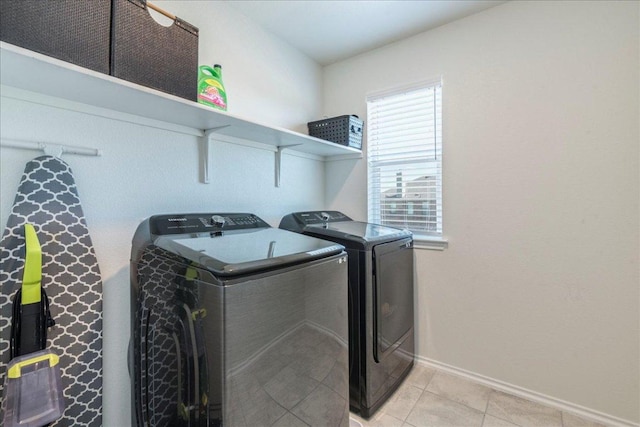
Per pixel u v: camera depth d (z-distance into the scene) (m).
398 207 2.37
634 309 1.54
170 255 1.08
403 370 1.99
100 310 1.21
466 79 2.00
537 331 1.79
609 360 1.60
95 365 1.19
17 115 1.06
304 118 2.48
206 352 0.90
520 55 1.81
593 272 1.63
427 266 2.16
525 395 1.82
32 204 1.07
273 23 2.06
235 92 1.90
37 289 0.99
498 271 1.91
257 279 0.95
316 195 2.62
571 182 1.68
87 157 1.24
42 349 1.00
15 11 0.83
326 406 1.25
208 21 1.74
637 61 1.51
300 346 1.11
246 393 0.92
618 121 1.56
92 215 1.26
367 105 2.49
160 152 1.49
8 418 0.88
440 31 2.09
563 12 1.68
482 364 1.97
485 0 1.83
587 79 1.63
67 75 0.93
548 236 1.75
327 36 2.22
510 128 1.85
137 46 1.10
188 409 0.98
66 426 1.11
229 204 1.85
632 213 1.53
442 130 2.10
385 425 1.59
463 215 2.02
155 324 1.15
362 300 1.64
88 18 0.97
